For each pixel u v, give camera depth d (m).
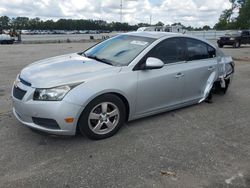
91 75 3.90
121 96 4.17
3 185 3.00
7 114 4.99
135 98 4.32
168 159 3.62
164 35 4.96
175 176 3.25
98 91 3.84
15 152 3.67
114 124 4.18
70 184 3.05
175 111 5.38
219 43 26.34
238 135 4.43
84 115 3.81
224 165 3.52
